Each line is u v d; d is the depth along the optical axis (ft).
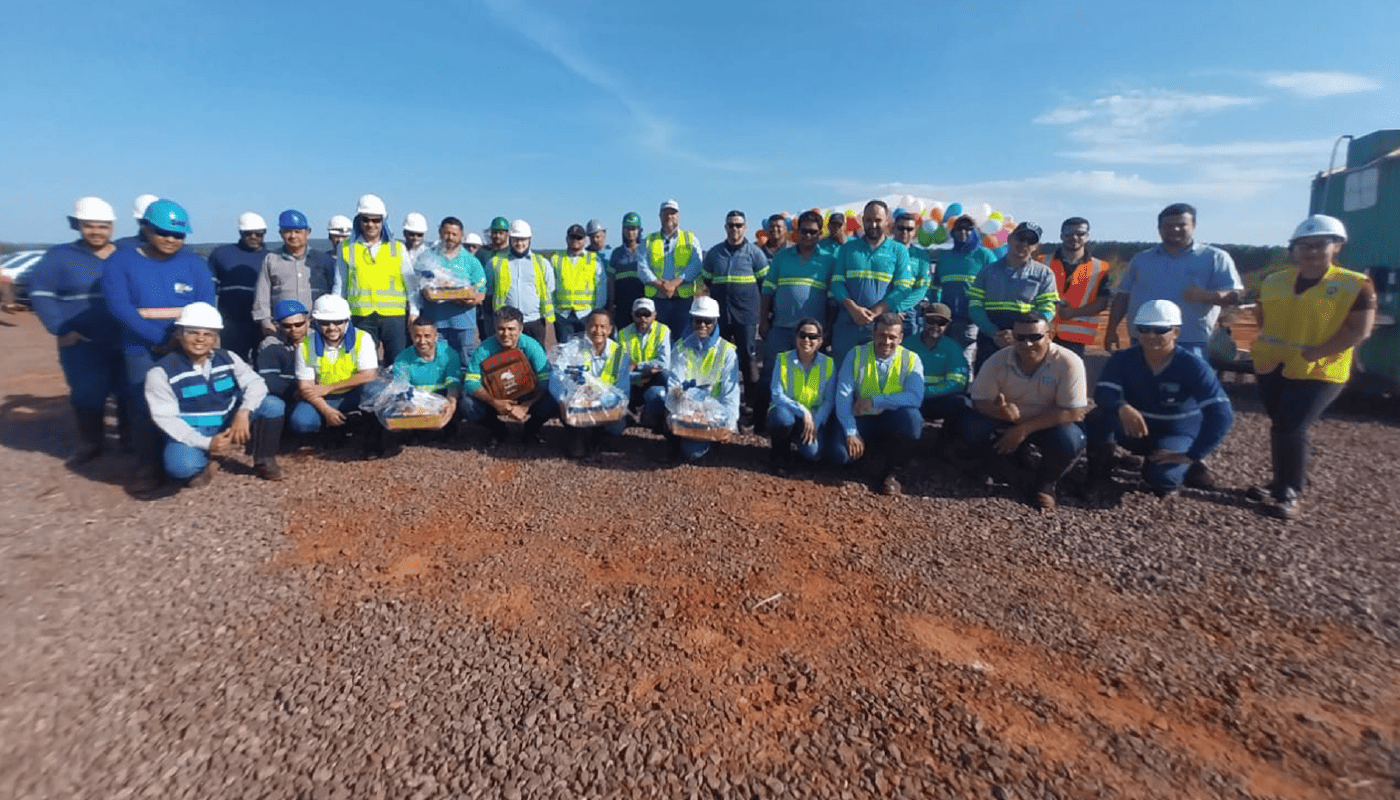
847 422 17.84
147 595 12.26
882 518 16.01
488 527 15.43
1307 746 8.86
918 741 8.95
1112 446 16.89
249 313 22.65
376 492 17.38
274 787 8.15
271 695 9.75
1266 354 16.31
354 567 13.50
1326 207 28.17
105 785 8.11
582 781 8.29
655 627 11.53
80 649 10.64
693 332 19.65
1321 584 12.91
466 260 23.82
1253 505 16.62
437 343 20.71
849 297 20.99
